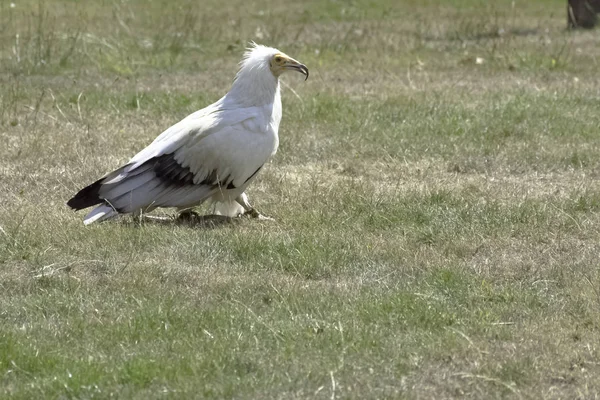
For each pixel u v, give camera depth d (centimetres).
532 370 828
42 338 884
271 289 1002
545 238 1163
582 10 2733
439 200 1281
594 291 993
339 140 1580
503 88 2011
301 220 1212
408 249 1115
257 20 2864
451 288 1003
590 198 1293
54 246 1109
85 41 2298
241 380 805
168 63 2225
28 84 1989
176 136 1186
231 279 1020
